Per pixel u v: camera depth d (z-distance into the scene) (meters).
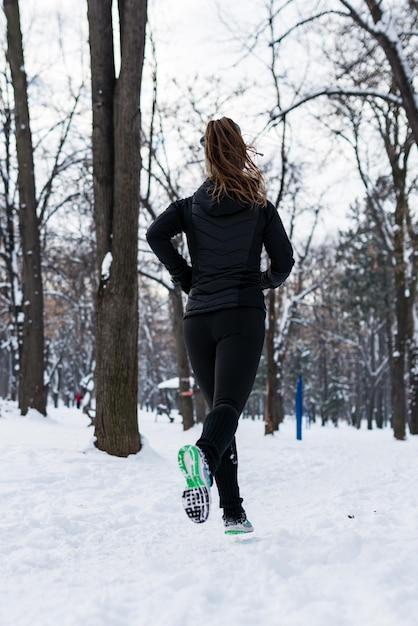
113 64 8.14
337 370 56.31
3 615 2.14
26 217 15.72
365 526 3.77
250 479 6.95
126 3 7.86
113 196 7.92
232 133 3.06
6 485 5.17
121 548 3.24
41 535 3.52
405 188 21.61
